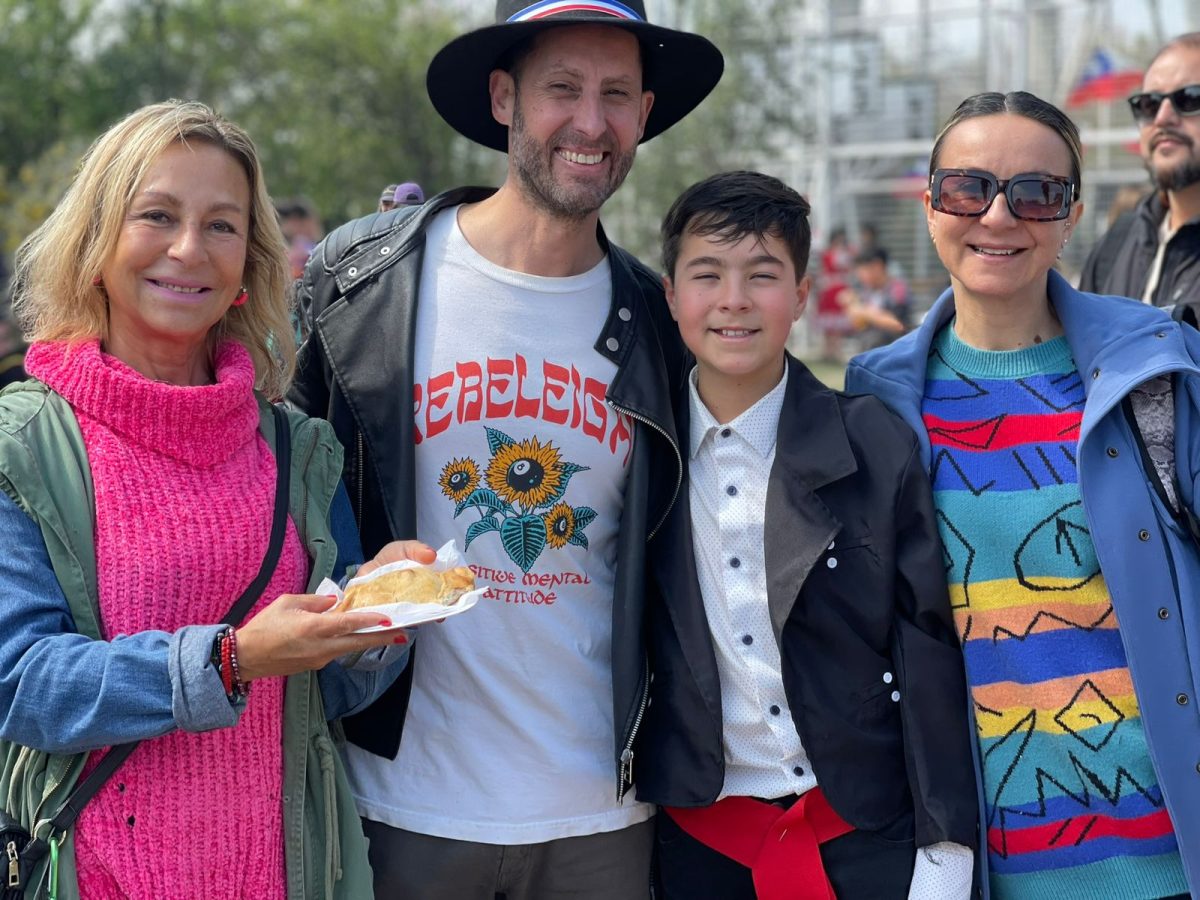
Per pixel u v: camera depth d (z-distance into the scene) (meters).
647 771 2.95
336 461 2.69
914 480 2.86
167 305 2.41
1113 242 5.24
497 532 2.92
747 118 23.72
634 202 23.31
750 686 2.87
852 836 2.84
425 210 3.07
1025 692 2.79
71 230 2.41
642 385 3.01
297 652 2.22
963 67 23.38
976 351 2.98
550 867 2.94
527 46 2.96
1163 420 2.81
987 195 2.82
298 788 2.51
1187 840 2.69
